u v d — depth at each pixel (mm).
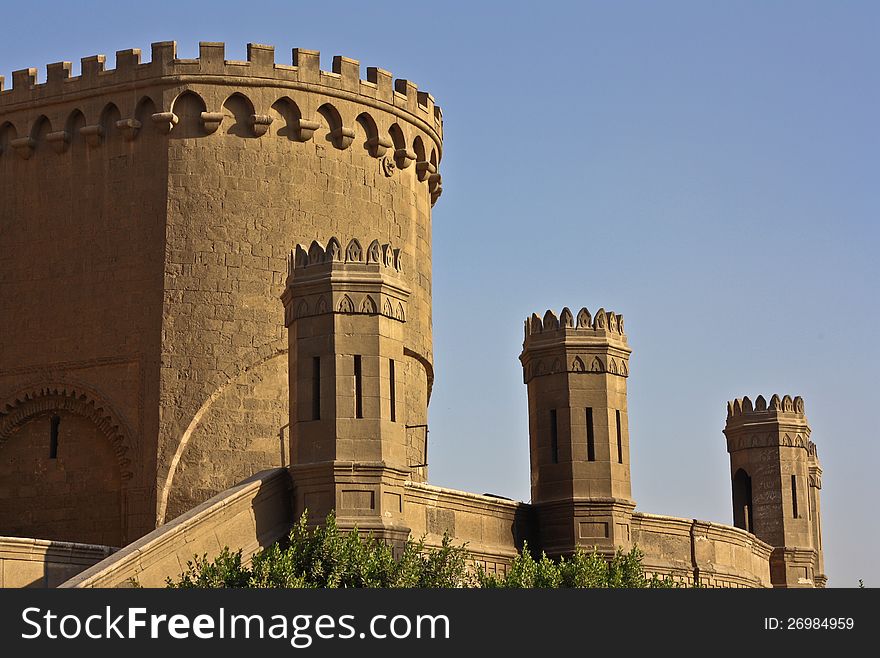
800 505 62781
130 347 50562
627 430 49125
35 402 51562
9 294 52375
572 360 48656
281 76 52531
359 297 42219
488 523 46594
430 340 57375
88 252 51719
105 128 52188
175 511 49312
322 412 41625
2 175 53219
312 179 52906
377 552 39125
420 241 56844
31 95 53000
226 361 50656
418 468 54781
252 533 40594
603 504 47750
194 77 51719
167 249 50875
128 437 49969
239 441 50312
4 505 51188
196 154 51594
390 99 55156
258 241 51719
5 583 38281
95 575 35781
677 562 51688
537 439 48875
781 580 61906
